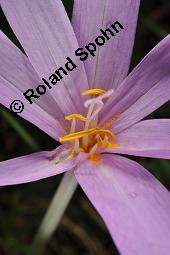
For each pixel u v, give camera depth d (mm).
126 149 203
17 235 273
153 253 175
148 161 274
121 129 212
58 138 204
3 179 186
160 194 192
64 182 213
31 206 277
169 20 304
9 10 201
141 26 292
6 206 276
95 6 209
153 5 302
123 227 179
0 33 202
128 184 195
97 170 200
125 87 211
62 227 276
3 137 283
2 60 202
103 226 275
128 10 209
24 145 283
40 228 234
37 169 194
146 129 210
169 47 205
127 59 212
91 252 273
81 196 279
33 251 240
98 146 205
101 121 212
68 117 203
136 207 188
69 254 275
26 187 278
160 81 209
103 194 190
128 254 172
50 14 205
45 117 205
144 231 181
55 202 221
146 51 294
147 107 210
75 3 208
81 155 203
